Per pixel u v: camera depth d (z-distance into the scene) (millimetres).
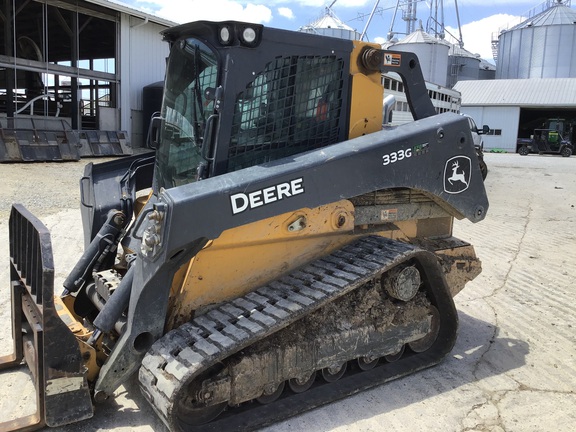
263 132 3346
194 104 3428
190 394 2965
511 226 9445
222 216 2865
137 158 4730
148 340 3004
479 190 4090
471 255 4375
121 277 3625
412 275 3658
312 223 3396
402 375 3746
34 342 3102
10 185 11406
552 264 6910
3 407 3268
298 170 3119
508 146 35312
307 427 3148
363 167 3381
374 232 3893
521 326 4812
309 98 3504
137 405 3328
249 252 3279
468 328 4738
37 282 3080
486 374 3881
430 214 4090
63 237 7363
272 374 3152
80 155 17203
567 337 4586
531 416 3334
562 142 30797
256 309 3145
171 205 2717
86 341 3188
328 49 3527
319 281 3357
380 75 3844
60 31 22266
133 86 21000
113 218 3881
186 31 3449
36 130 15891
